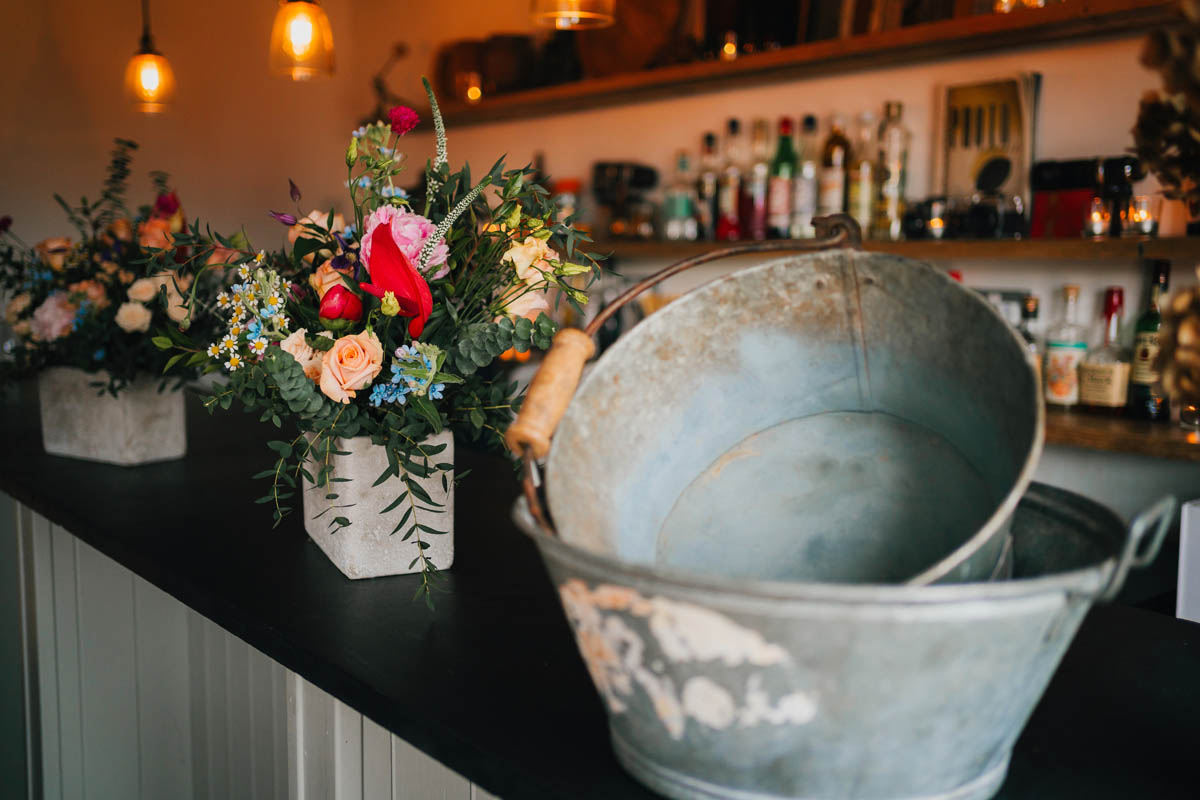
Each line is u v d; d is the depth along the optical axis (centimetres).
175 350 191
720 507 88
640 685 66
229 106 428
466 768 83
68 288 199
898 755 63
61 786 189
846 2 279
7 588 238
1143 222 223
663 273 91
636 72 336
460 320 127
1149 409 225
